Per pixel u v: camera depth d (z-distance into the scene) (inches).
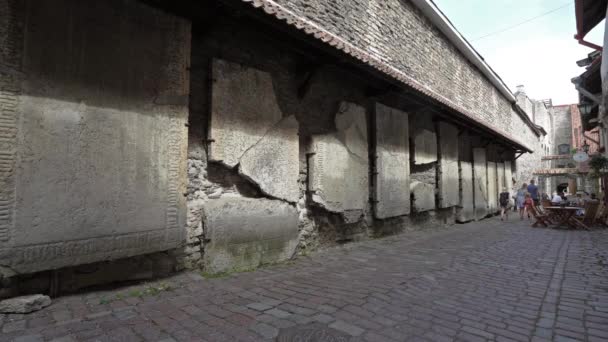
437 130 391.5
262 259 188.4
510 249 251.8
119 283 139.9
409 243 272.7
